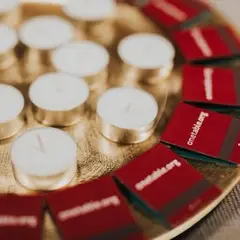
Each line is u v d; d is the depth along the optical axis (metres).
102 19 0.48
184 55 0.46
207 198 0.36
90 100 0.43
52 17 0.49
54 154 0.37
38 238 0.33
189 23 0.49
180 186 0.37
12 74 0.44
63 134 0.39
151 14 0.50
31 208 0.35
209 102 0.42
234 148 0.39
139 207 0.36
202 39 0.48
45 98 0.41
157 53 0.45
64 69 0.44
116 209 0.35
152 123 0.40
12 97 0.41
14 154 0.37
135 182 0.37
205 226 0.38
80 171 0.38
